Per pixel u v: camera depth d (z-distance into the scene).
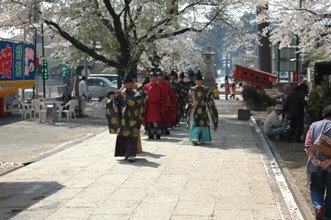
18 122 20.77
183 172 9.94
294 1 17.97
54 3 21.75
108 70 56.44
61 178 9.61
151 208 7.49
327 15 17.41
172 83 18.11
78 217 7.09
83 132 17.47
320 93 15.79
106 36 23.50
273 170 10.16
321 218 6.51
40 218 7.08
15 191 8.66
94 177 9.61
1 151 13.46
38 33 24.31
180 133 16.31
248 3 23.31
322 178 6.77
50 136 16.44
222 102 36.78
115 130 11.05
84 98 23.98
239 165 10.67
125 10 22.59
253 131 17.16
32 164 11.26
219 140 14.62
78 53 24.98
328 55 20.55
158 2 23.05
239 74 27.62
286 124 14.70
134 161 11.07
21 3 21.16
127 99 10.98
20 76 9.97
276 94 32.44
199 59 35.03
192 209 7.41
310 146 6.81
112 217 7.07
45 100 23.02
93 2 22.25
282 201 7.79
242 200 7.88
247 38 26.66
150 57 24.78
